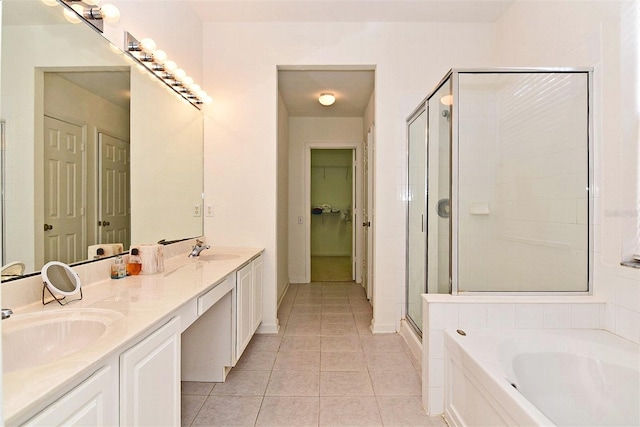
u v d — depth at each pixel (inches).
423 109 111.5
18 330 41.8
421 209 112.1
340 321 134.3
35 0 53.7
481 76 93.4
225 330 87.5
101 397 36.0
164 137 97.2
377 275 123.2
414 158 118.8
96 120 68.7
